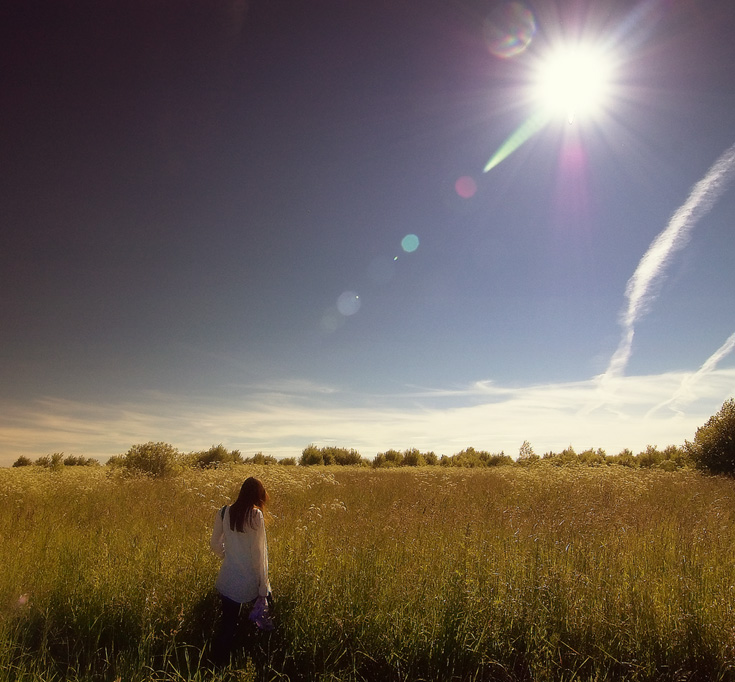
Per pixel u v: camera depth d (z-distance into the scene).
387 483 15.48
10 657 3.80
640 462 27.81
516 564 5.39
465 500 10.84
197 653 4.29
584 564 5.49
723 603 4.42
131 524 7.82
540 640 4.24
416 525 7.45
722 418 20.14
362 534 6.78
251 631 4.54
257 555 4.43
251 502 4.56
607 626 4.36
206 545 6.07
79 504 10.09
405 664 4.09
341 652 4.19
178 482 14.14
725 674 3.89
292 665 4.15
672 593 4.75
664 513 8.87
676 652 4.09
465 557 5.68
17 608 4.70
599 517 7.99
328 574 5.13
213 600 4.89
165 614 4.61
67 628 4.60
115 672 3.81
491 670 4.09
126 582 5.08
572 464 23.41
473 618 4.44
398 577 5.13
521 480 15.53
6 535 7.23
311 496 11.63
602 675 3.97
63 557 5.88
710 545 6.28
